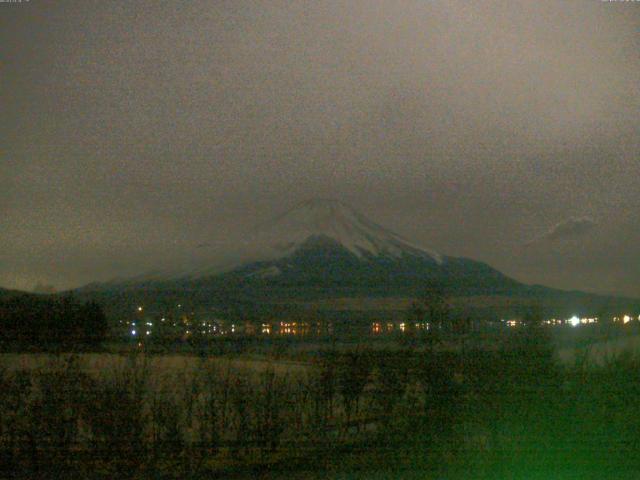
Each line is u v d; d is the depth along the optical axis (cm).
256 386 994
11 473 925
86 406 954
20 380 966
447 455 966
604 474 922
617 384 993
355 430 1011
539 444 968
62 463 945
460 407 988
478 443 974
